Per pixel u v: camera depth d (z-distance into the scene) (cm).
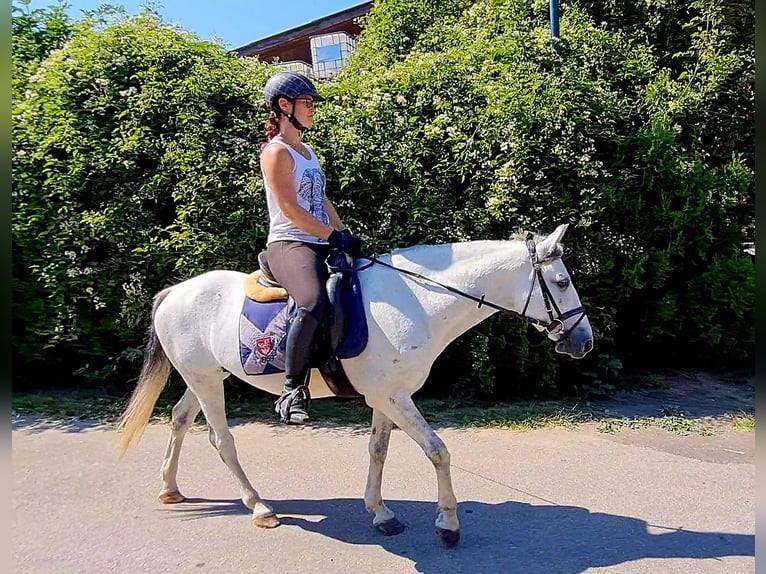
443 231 587
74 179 607
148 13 691
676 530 363
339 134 598
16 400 623
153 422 576
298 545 349
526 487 425
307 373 334
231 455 382
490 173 588
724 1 722
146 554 339
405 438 529
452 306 339
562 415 577
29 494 416
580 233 607
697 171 639
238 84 646
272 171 324
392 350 331
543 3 751
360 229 591
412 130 609
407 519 379
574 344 336
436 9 1062
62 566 326
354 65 961
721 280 669
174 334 381
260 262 361
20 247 617
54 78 624
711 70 680
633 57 698
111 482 437
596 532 361
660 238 650
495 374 621
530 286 337
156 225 611
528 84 606
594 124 611
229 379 632
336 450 502
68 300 622
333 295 329
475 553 339
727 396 641
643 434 531
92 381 676
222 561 332
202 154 592
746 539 353
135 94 612
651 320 677
